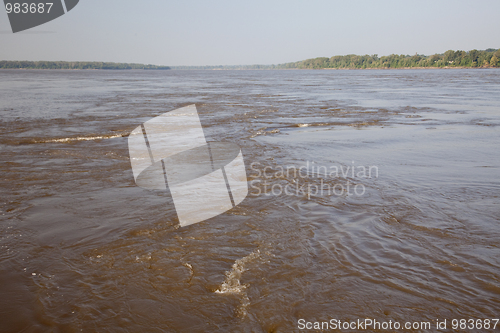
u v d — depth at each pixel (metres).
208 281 3.41
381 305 3.03
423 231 4.45
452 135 11.30
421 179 6.64
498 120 14.57
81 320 2.88
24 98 23.80
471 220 4.77
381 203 5.43
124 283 3.38
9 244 4.14
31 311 2.99
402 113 16.91
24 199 5.61
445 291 3.22
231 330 2.76
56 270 3.60
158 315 2.93
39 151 8.96
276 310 2.99
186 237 4.33
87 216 4.95
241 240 4.26
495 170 7.21
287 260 3.79
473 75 76.19
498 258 3.79
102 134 10.98
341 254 3.89
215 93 30.52
